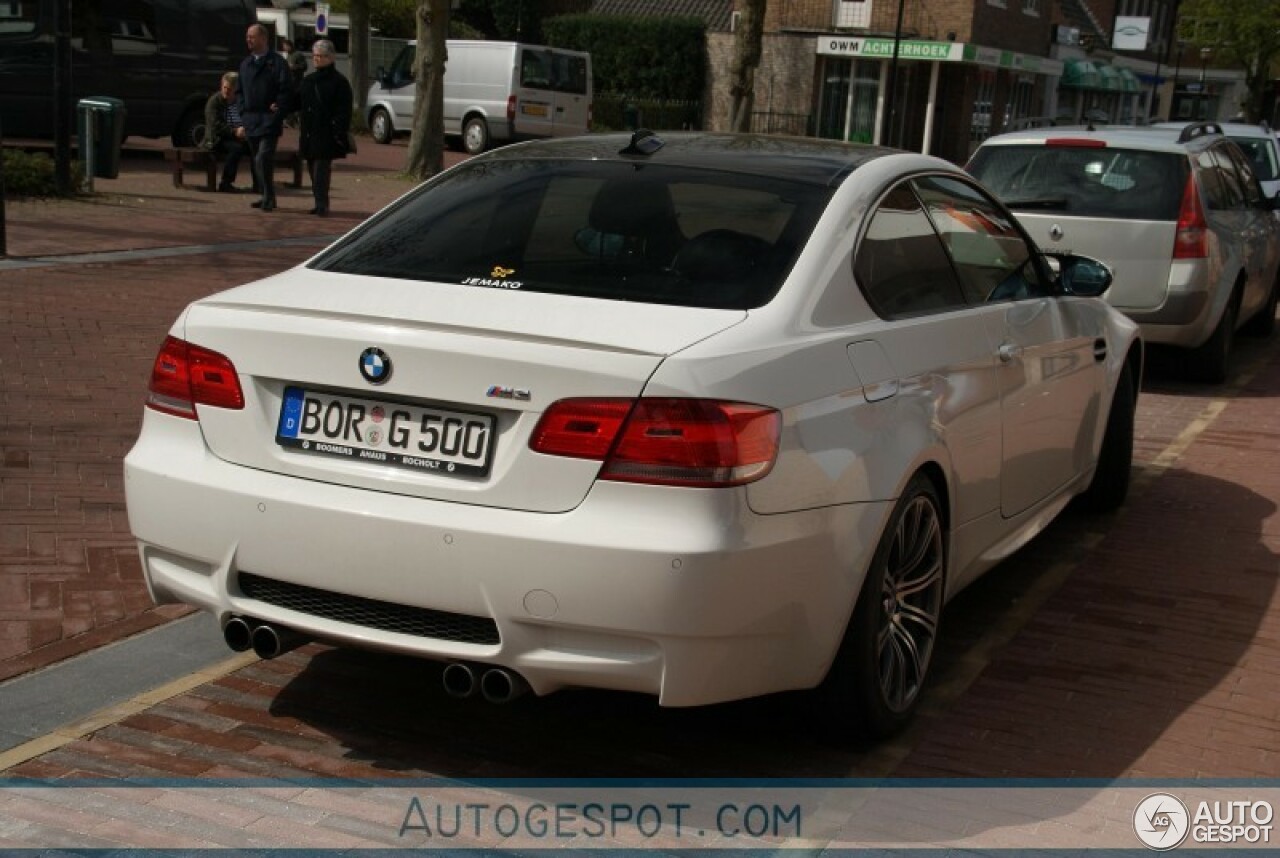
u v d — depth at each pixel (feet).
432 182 15.47
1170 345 35.58
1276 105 225.15
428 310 12.39
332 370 12.11
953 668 15.99
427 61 74.13
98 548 18.38
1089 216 32.01
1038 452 17.54
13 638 15.47
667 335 11.80
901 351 13.74
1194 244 31.50
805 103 142.00
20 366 27.61
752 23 87.61
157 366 13.15
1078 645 16.88
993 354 15.69
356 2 116.26
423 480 11.83
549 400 11.43
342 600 12.23
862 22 139.54
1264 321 42.70
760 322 12.34
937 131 144.97
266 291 13.29
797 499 11.86
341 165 83.30
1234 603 18.61
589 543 11.19
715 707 14.67
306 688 14.71
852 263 13.69
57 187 53.06
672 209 13.89
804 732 13.76
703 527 11.21
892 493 12.93
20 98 63.31
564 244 13.60
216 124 60.64
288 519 12.12
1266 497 24.11
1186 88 226.58
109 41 66.74
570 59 108.99
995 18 141.49
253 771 12.87
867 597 12.96
